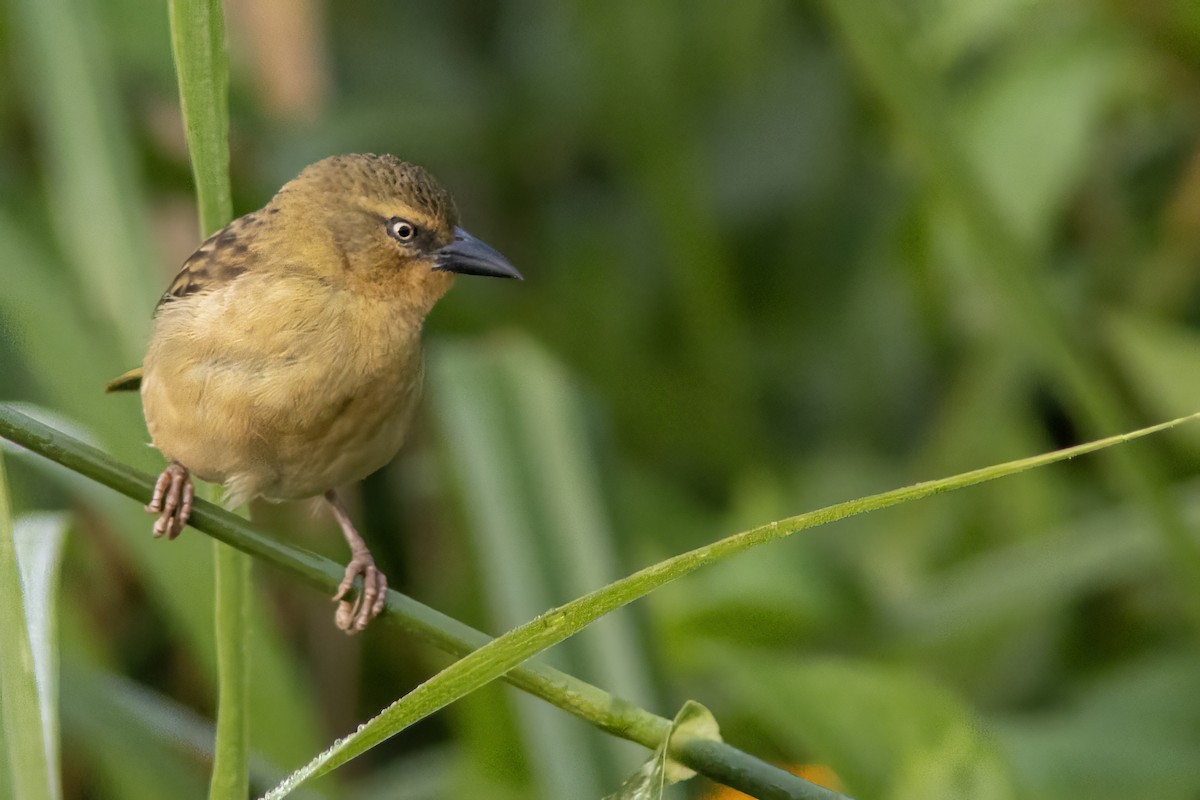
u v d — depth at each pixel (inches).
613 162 536.7
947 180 364.8
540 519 337.1
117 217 386.6
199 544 362.0
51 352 374.9
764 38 540.1
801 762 352.5
